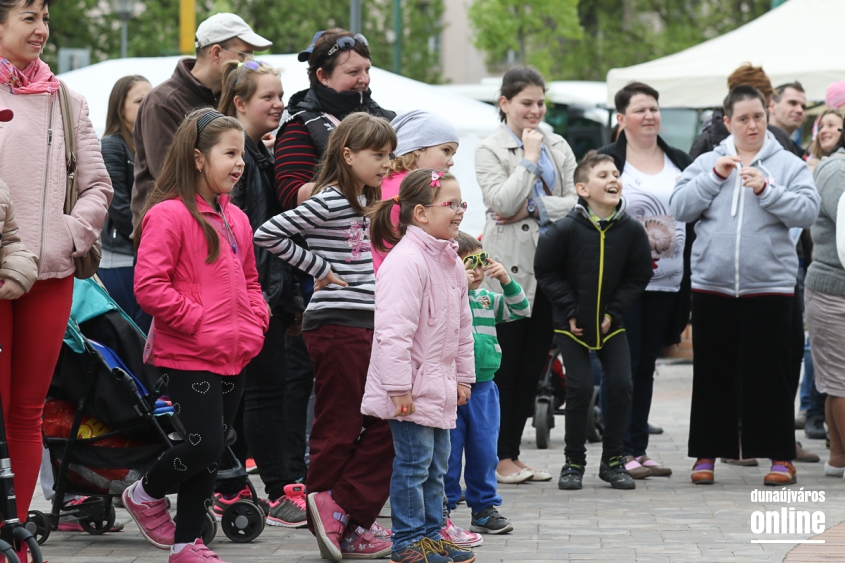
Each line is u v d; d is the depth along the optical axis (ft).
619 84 49.21
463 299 19.58
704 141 33.06
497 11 114.01
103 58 121.90
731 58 48.11
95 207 19.11
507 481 28.22
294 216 20.02
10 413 18.70
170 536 20.35
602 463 28.02
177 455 18.62
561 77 156.35
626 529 22.75
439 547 19.15
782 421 27.84
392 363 18.26
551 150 29.12
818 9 49.78
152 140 23.40
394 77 56.54
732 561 19.94
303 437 25.23
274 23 129.08
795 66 45.96
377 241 19.85
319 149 23.26
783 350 27.78
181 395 18.53
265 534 22.56
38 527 21.25
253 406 23.31
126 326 21.79
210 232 18.63
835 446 29.37
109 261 28.12
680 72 47.78
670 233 29.12
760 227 27.63
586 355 27.68
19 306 18.52
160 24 121.19
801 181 27.73
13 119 18.44
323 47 23.82
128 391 20.80
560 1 114.62
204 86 24.31
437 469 19.42
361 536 20.49
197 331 18.37
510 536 22.12
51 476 23.52
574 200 28.58
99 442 21.42
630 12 165.89
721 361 28.02
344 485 19.94
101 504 22.41
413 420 18.67
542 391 35.09
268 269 22.62
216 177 18.67
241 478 22.67
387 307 18.47
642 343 29.45
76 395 21.30
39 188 18.43
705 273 27.96
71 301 19.15
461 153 53.21
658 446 34.45
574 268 27.43
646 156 30.07
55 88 18.95
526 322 28.30
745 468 30.83
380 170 20.31
